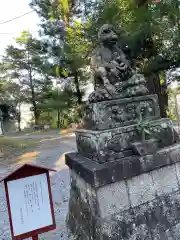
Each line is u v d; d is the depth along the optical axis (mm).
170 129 2578
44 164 6969
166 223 2314
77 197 2668
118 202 2141
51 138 13453
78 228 2625
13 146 10641
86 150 2586
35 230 2096
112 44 2627
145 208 2244
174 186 2434
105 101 2354
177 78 7922
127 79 2580
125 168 2160
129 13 4922
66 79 12219
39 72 16516
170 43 5504
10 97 21547
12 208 2043
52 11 11008
